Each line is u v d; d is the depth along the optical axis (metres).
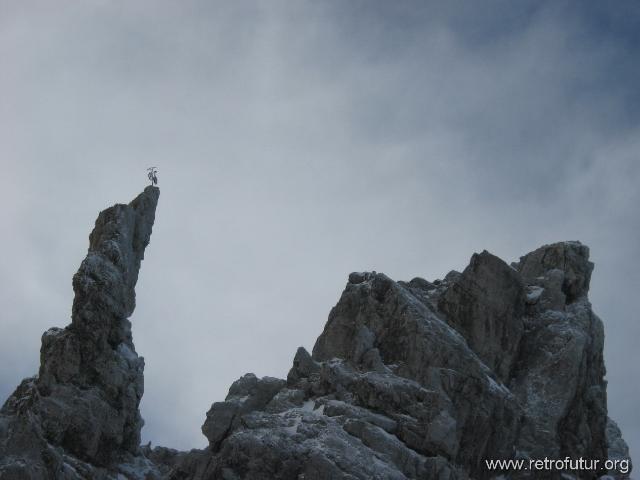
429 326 89.94
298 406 86.69
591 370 96.12
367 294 93.50
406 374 87.94
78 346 94.50
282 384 90.62
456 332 91.56
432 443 81.88
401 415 83.44
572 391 91.94
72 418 91.94
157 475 94.12
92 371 95.00
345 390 86.56
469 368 87.81
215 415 87.56
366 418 82.50
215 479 78.50
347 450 78.31
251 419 82.06
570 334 94.56
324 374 87.94
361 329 89.88
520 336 94.38
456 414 85.44
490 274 94.81
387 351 90.06
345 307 93.94
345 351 91.81
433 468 80.00
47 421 90.75
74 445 91.94
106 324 96.12
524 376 93.38
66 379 93.50
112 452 94.88
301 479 76.62
